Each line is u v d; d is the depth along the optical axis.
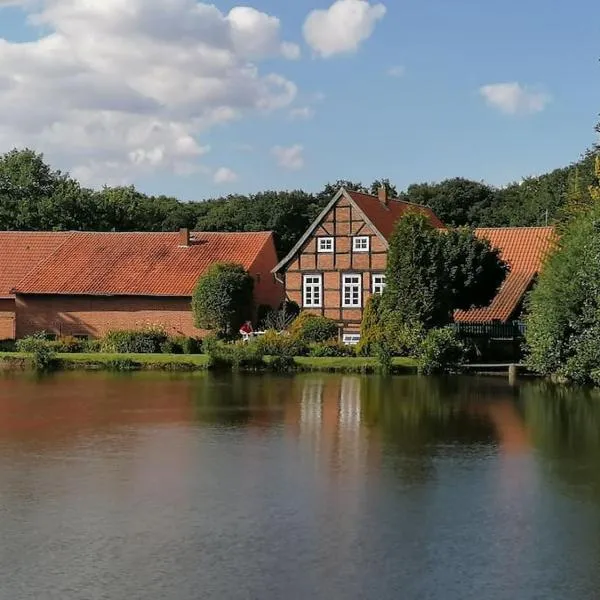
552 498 16.89
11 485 17.67
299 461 20.11
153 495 16.89
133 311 54.91
